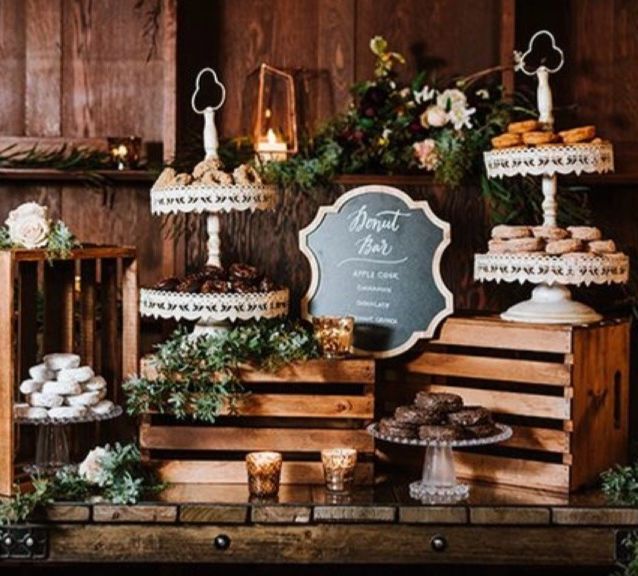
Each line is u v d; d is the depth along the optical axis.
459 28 3.37
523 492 2.49
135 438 2.82
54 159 3.23
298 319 2.79
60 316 2.66
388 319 2.70
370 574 3.14
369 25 3.37
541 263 2.48
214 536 2.34
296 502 2.37
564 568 3.10
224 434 2.53
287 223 2.90
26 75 3.32
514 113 3.12
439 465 2.47
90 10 3.33
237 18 3.36
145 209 3.32
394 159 2.99
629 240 3.31
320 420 2.55
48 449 2.58
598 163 2.51
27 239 2.48
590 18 3.35
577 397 2.48
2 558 2.32
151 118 3.35
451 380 2.70
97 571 3.13
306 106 3.35
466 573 3.09
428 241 2.71
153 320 3.23
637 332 3.21
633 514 2.34
